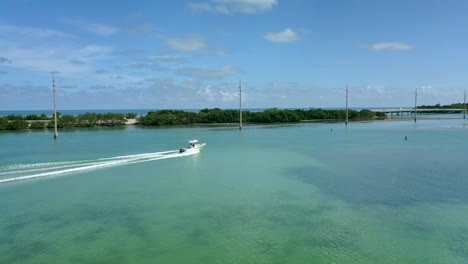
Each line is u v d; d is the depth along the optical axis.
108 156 44.75
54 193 27.12
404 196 25.38
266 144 58.66
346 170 35.16
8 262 16.08
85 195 26.56
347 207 23.06
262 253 16.78
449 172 33.53
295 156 44.84
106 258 16.45
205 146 56.00
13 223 20.78
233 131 88.56
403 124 114.81
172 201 24.89
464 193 25.97
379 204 23.61
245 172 34.66
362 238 18.22
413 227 19.53
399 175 32.41
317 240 18.08
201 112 130.88
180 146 56.28
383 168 35.97
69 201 25.03
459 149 50.16
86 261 16.16
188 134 79.56
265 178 31.80
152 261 16.11
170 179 31.73
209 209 23.06
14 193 27.11
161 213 22.36
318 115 144.75
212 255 16.67
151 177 32.62
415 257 16.17
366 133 79.88
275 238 18.38
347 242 17.78
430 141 61.28
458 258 16.08
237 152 48.88
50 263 15.98
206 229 19.70
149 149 52.19
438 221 20.36
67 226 20.30
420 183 29.16
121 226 20.27
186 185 29.42
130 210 23.00
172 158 43.59
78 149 52.06
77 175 33.56
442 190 26.86
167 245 17.75
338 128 97.62
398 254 16.48
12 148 53.28
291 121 132.62
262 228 19.72
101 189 28.30
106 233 19.27
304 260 16.05
